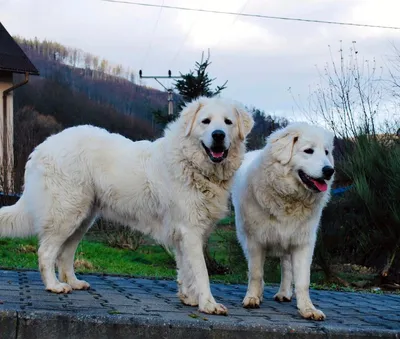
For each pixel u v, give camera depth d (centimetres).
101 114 3666
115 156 577
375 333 479
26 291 559
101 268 1015
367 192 1011
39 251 576
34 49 4041
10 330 425
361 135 1128
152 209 564
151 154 564
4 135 1456
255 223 562
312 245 550
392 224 997
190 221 529
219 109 531
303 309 522
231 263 1060
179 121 545
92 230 1473
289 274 626
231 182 546
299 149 535
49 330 432
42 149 593
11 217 593
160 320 448
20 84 1941
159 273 1005
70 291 573
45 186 579
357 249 1041
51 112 3525
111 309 486
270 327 461
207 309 502
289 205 539
